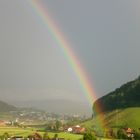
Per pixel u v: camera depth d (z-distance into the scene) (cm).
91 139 17562
